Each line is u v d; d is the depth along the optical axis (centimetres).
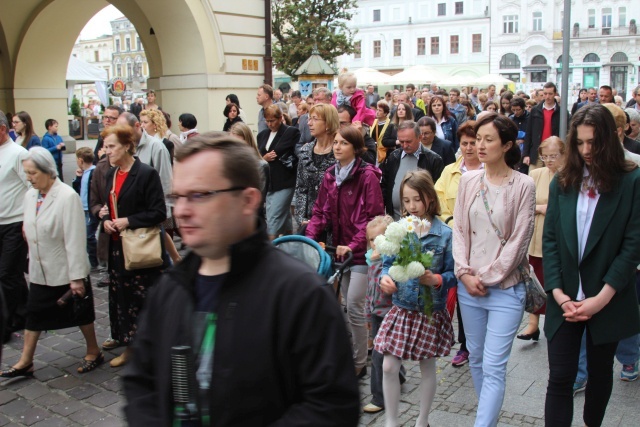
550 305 354
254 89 1564
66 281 509
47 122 1166
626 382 470
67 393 481
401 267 362
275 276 171
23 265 604
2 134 592
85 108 3638
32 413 448
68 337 605
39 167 498
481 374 382
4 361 542
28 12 1625
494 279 358
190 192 173
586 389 361
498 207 365
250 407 165
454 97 1516
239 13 1498
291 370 168
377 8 6906
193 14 1406
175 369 172
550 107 1027
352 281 480
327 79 1502
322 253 408
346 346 170
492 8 6397
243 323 167
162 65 1526
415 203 390
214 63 1470
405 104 875
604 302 331
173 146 805
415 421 419
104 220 514
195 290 181
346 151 483
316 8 2836
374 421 421
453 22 6562
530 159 1050
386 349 381
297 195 609
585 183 343
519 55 6397
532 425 408
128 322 521
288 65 2805
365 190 484
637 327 344
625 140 570
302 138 992
